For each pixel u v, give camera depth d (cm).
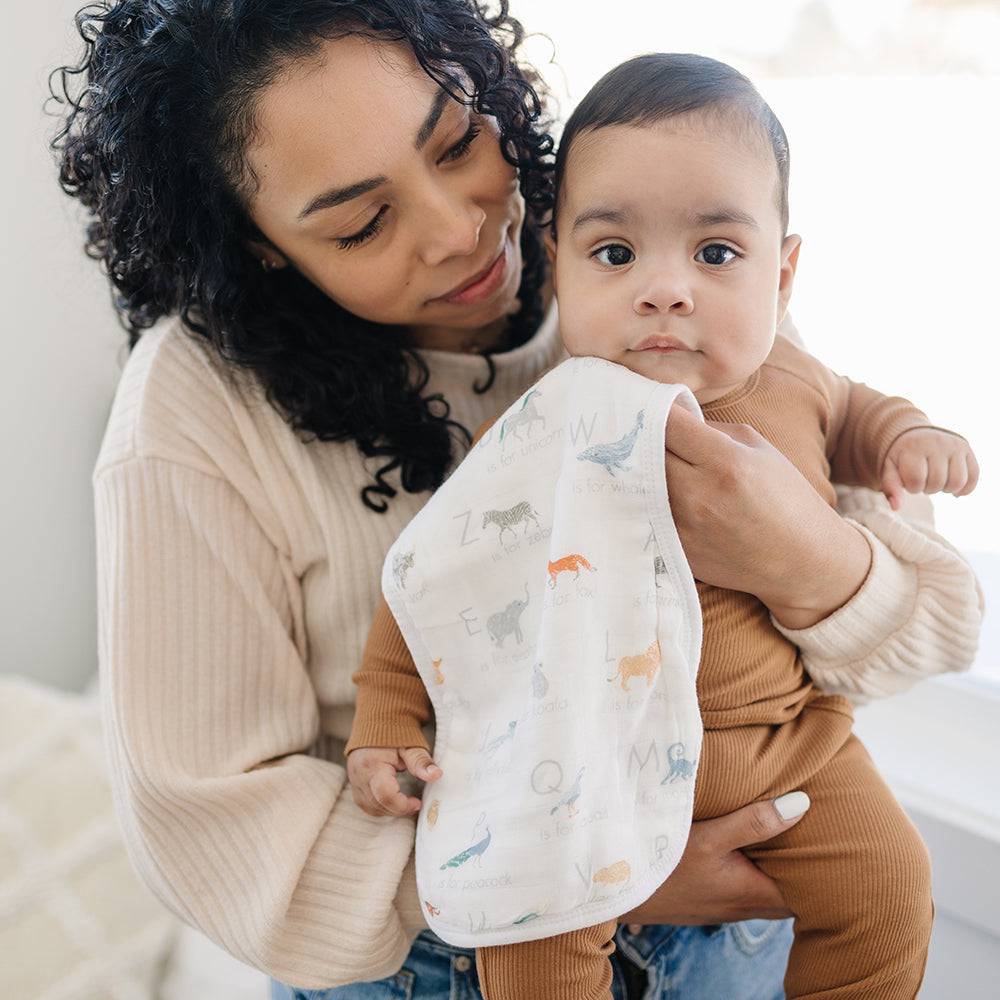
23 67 151
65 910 137
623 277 76
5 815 146
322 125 73
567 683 71
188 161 82
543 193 89
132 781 79
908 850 77
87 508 178
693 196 74
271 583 88
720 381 78
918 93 124
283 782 82
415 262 82
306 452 89
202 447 85
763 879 81
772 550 72
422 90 75
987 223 122
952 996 123
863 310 133
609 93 78
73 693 184
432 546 79
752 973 96
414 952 87
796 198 134
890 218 129
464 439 95
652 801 74
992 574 129
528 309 100
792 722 83
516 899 70
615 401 73
